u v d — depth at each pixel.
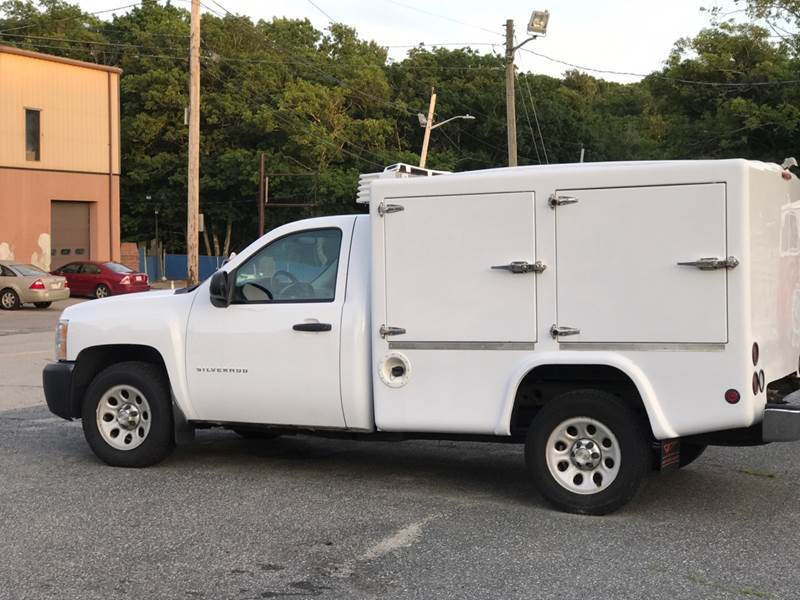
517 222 6.17
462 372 6.37
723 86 41.00
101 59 62.22
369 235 6.91
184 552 5.38
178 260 59.25
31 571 5.05
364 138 59.03
